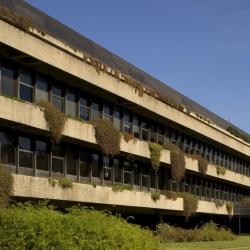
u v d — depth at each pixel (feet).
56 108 90.53
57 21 96.94
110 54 115.96
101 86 103.71
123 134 112.88
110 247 43.68
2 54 83.25
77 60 96.12
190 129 149.59
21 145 88.89
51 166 96.12
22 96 88.33
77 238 42.24
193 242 127.13
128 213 137.39
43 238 40.78
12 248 40.52
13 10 85.05
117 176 119.96
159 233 127.54
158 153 125.90
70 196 93.66
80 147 105.91
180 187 153.58
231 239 144.56
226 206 182.60
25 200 86.02
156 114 129.39
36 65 89.04
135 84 117.60
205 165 158.10
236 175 192.03
